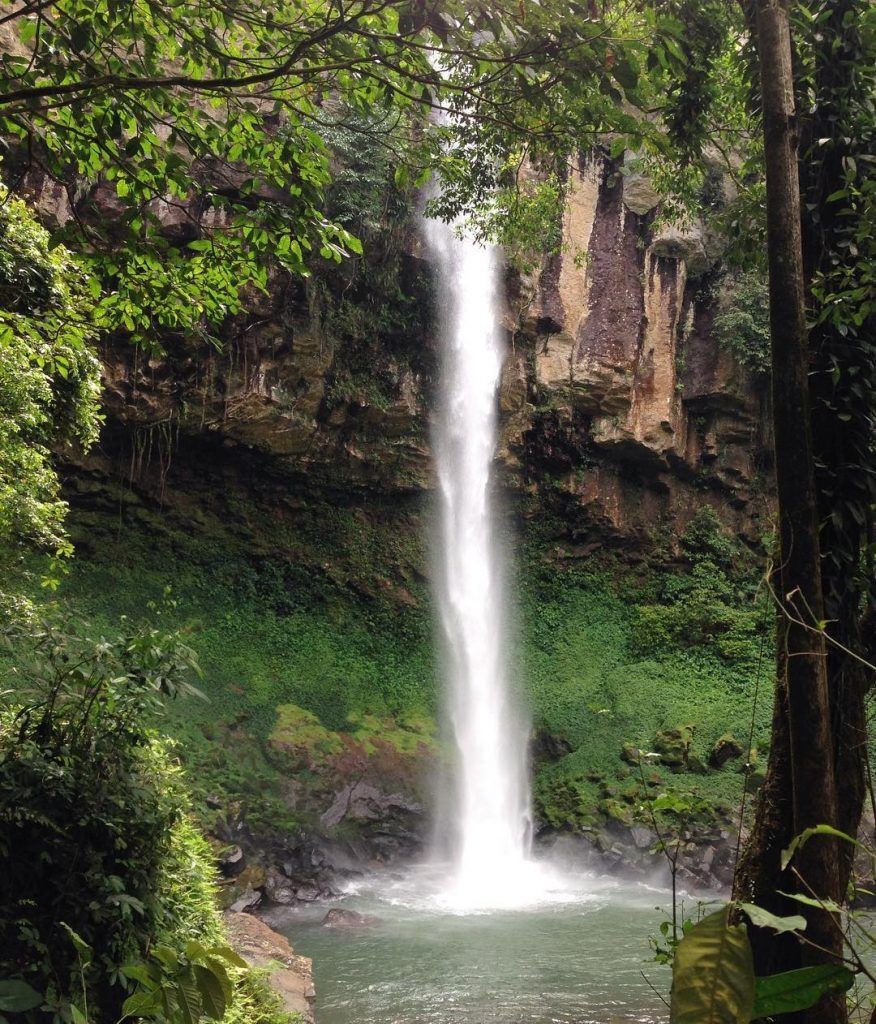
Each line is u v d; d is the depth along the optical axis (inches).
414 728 743.1
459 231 446.9
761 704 755.4
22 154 503.8
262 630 767.7
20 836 171.5
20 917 163.2
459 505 866.1
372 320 802.2
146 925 181.0
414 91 205.0
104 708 197.5
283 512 816.3
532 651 872.3
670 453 906.7
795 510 141.3
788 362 143.9
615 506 914.7
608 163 903.1
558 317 872.3
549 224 454.3
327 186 737.0
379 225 764.0
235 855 498.9
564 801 684.1
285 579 812.0
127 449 735.1
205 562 775.7
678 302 904.9
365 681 777.6
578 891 557.3
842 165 201.8
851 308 183.3
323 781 635.5
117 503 737.0
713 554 920.9
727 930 49.2
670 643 855.7
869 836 434.9
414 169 237.5
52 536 354.6
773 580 161.8
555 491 901.8
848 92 202.4
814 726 133.1
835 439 189.2
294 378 764.6
